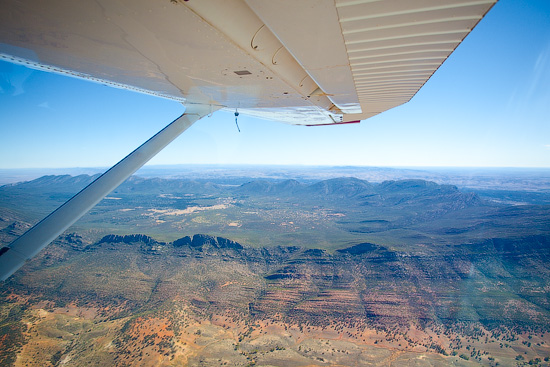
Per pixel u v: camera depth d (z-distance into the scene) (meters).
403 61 2.68
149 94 4.47
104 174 3.78
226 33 2.12
